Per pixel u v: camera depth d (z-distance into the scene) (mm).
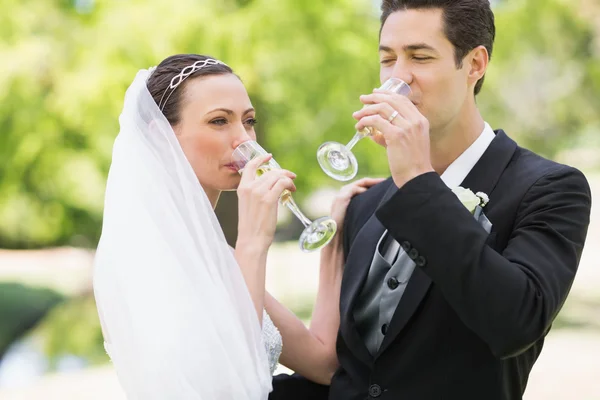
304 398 3146
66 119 8555
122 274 2504
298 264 20703
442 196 2422
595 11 10641
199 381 2410
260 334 2547
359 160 10383
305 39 8281
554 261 2471
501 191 2697
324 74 8555
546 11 10469
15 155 9117
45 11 8875
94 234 12328
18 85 8633
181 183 2561
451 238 2381
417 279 2668
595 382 8625
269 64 8070
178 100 2705
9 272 20141
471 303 2357
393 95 2529
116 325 2514
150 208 2549
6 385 9828
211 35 7598
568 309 13102
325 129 9602
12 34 8836
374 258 2855
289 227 21156
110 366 10719
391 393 2680
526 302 2346
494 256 2387
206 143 2689
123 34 7688
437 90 2646
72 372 10453
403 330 2680
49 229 11461
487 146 2820
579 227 2572
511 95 12242
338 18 8461
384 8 2801
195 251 2510
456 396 2602
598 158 24750
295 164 10102
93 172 9570
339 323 3062
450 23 2633
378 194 3125
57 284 18344
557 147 13406
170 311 2449
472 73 2756
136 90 2664
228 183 2738
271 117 9219
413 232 2422
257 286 2545
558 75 11961
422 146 2477
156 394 2414
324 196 20203
